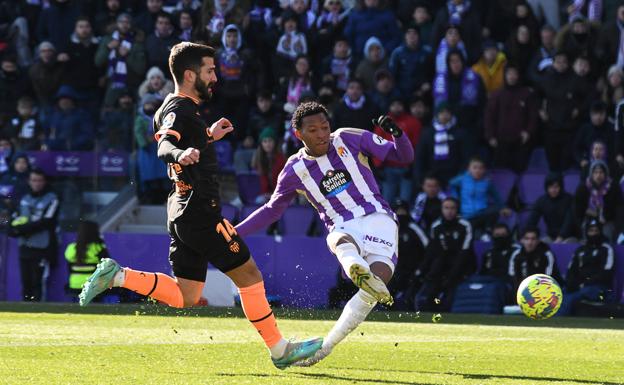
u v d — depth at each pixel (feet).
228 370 57.26
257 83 162.61
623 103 144.66
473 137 148.87
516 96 150.10
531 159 157.69
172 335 81.30
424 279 134.51
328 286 140.67
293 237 142.61
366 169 61.62
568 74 150.61
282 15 165.58
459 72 151.74
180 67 55.93
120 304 130.41
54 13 175.73
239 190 154.20
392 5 171.32
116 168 151.94
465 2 157.58
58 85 163.94
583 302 126.62
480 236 141.59
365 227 60.29
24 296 143.23
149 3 168.04
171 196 57.06
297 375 55.72
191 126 55.16
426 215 141.59
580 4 161.17
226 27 160.56
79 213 148.36
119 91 162.30
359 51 160.15
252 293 56.80
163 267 144.36
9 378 50.75
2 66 162.71
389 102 152.66
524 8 158.40
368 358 65.87
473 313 129.49
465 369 60.70
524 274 130.52
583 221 139.44
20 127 151.02
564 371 60.75
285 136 152.87
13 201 144.05
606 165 139.23
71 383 49.39
